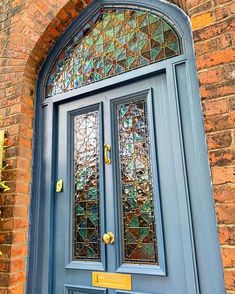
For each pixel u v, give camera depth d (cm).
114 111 174
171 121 150
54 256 169
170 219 140
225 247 105
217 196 111
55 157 188
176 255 134
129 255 147
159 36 168
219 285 115
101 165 168
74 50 201
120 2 187
